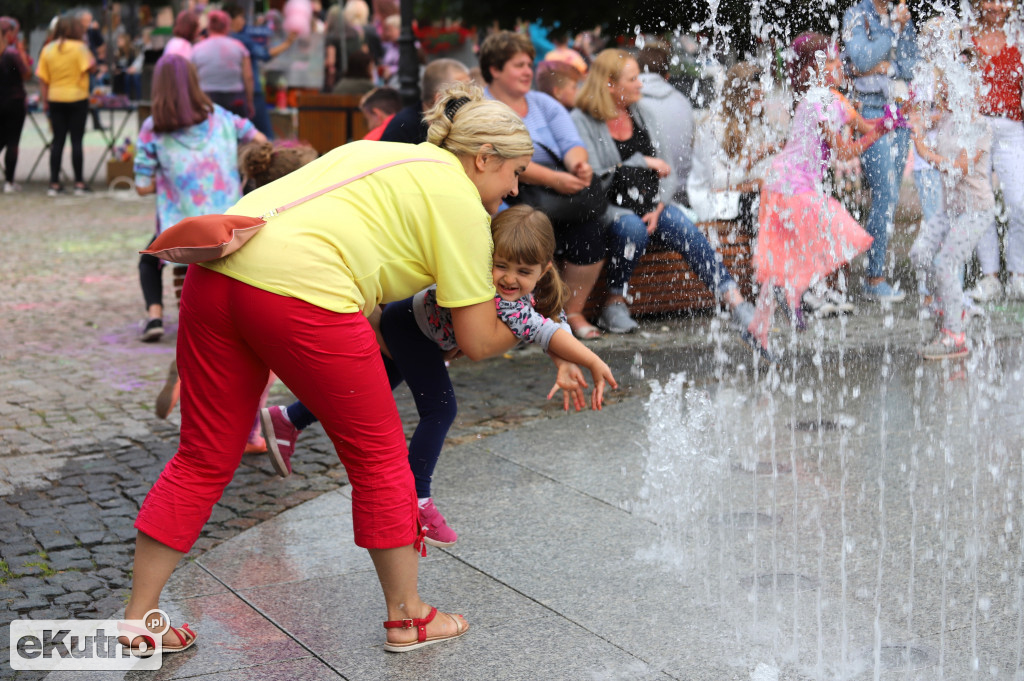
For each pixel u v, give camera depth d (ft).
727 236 22.72
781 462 14.89
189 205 21.01
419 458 11.96
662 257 23.59
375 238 9.32
